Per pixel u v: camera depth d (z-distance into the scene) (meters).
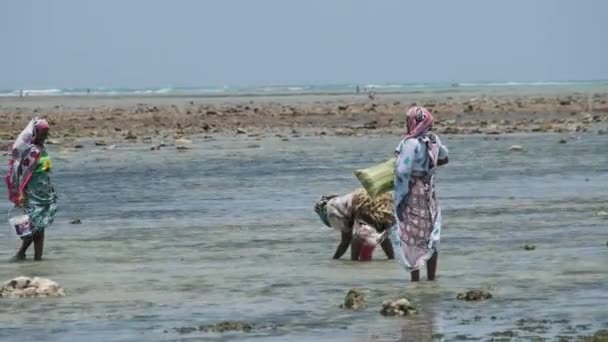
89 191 48.94
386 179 28.25
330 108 131.62
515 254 29.80
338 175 54.28
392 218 29.98
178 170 58.22
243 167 59.38
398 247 26.16
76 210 42.31
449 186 48.19
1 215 41.06
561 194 44.31
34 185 30.78
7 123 101.19
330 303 23.56
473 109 122.94
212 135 88.25
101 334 20.81
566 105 127.25
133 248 32.50
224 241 33.69
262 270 28.22
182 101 182.75
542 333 20.02
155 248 32.44
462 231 34.59
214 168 59.00
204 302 23.94
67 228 37.25
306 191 47.50
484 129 89.06
